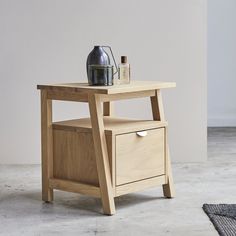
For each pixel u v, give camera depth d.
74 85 3.50
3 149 4.67
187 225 3.15
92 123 3.33
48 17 4.58
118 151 3.37
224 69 6.35
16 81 4.62
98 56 3.47
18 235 3.03
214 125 6.38
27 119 4.66
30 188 3.94
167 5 4.60
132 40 4.61
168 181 3.67
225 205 3.46
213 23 6.31
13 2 4.55
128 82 3.62
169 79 4.64
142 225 3.16
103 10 4.59
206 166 4.54
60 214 3.37
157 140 3.59
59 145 3.57
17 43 4.59
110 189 3.34
